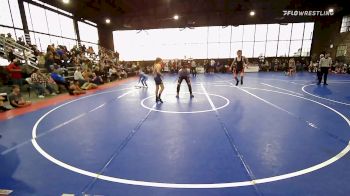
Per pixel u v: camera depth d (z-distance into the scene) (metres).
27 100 8.90
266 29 22.56
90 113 6.67
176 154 3.74
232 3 19.03
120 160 3.56
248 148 3.91
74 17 17.38
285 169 3.17
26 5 13.04
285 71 21.02
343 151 3.73
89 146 4.16
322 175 3.00
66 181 2.98
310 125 5.12
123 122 5.64
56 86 10.67
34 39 13.70
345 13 17.84
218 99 8.35
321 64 11.49
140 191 2.73
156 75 7.88
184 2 18.92
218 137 4.46
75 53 15.05
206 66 22.34
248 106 7.11
